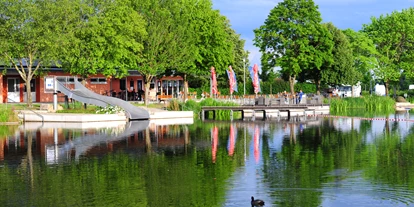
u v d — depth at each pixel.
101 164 25.92
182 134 38.78
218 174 23.56
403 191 20.39
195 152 29.73
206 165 25.70
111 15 56.56
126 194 20.22
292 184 21.61
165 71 68.25
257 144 33.19
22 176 23.25
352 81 81.50
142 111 52.94
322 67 81.69
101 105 52.16
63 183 21.94
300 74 84.19
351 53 83.81
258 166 25.42
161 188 21.06
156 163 26.22
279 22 76.75
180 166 25.44
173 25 61.00
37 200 19.44
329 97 75.44
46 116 48.50
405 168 24.72
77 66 56.44
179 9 62.84
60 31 52.78
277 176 23.11
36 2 51.56
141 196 19.94
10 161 26.77
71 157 27.91
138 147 31.59
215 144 33.09
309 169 24.64
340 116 60.06
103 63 56.41
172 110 58.50
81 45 54.62
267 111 63.50
